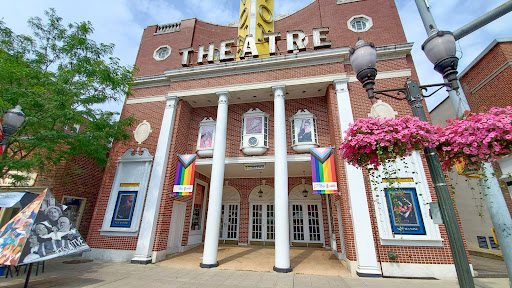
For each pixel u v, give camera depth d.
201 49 11.95
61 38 8.67
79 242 5.64
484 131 3.20
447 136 3.41
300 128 10.76
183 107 11.77
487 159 3.45
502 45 10.73
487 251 11.49
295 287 6.12
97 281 6.35
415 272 7.25
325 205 12.92
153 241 9.30
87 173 12.75
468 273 2.79
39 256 4.84
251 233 13.39
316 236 12.70
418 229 7.54
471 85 12.48
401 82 9.65
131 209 10.00
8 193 7.80
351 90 9.87
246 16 14.38
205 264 8.27
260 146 10.71
